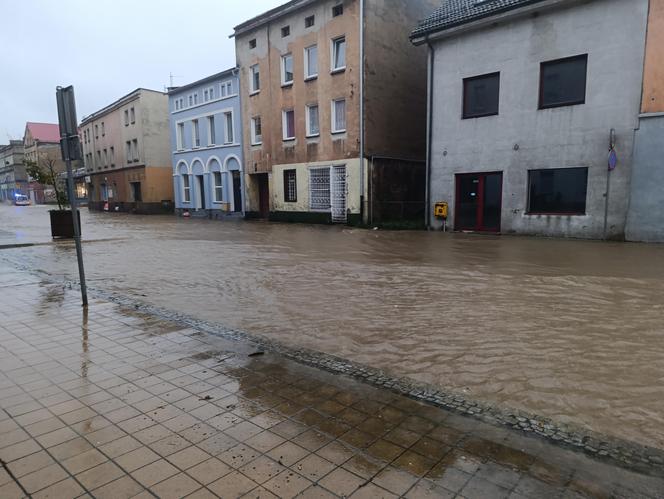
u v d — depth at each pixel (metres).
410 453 2.96
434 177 18.28
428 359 4.66
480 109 16.94
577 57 14.47
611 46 13.69
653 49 12.99
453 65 17.31
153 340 5.20
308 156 23.33
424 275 8.93
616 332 5.36
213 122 29.72
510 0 15.54
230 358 4.63
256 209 27.69
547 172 15.39
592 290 7.44
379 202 21.48
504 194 16.30
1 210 49.72
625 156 13.65
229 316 6.34
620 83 13.59
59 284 8.42
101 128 44.47
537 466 2.81
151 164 37.62
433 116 18.09
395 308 6.57
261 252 12.68
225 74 27.73
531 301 6.81
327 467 2.81
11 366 4.48
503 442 3.08
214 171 30.16
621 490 2.57
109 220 29.69
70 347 4.99
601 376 4.19
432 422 3.35
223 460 2.90
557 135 14.94
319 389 3.90
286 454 2.96
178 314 6.31
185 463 2.87
